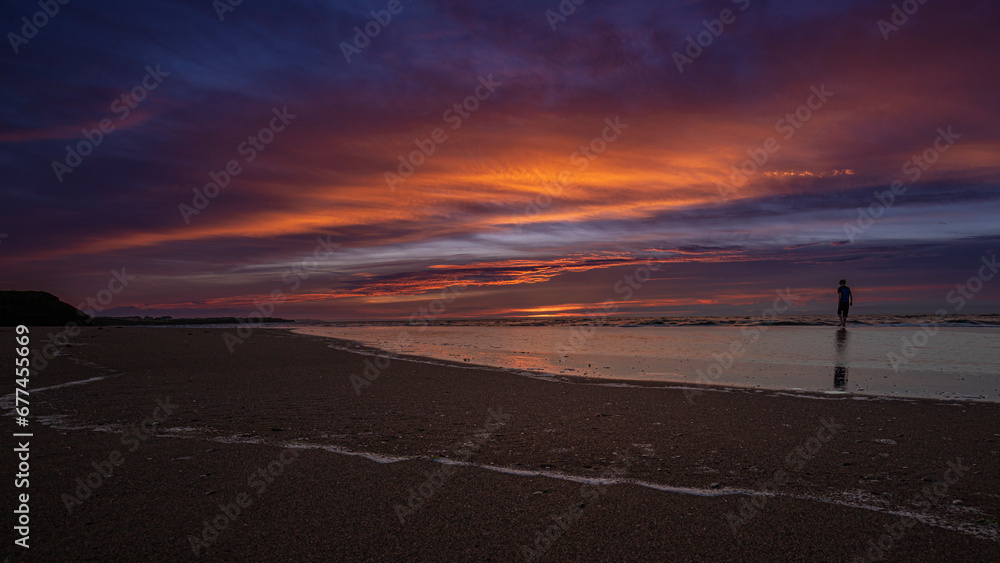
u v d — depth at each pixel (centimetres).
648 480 348
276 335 1644
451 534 271
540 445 427
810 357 1027
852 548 256
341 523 283
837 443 429
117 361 911
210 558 245
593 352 1153
